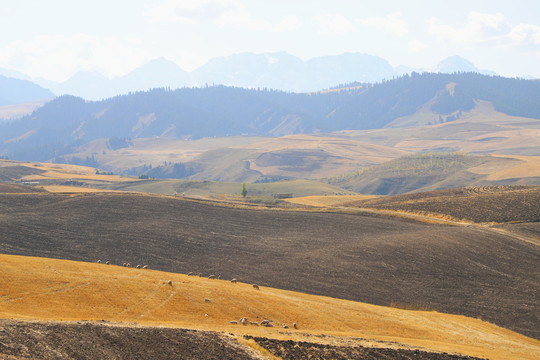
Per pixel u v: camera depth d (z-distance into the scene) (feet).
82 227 391.65
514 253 337.93
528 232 385.91
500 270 309.01
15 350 85.25
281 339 124.26
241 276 287.07
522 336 200.03
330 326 158.30
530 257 330.34
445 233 388.16
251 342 116.06
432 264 318.86
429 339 164.25
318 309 173.68
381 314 184.85
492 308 250.78
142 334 108.37
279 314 159.12
